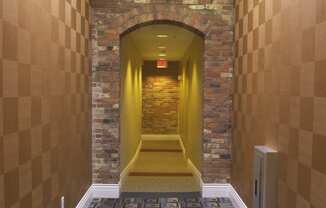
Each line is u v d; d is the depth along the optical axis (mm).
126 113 6531
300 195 2588
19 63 2402
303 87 2562
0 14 2111
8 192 2244
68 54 3701
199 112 5895
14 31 2316
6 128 2209
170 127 12227
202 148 5230
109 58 5020
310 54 2449
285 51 2924
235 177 4773
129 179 6250
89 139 4867
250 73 4035
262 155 3129
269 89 3342
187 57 8617
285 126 2914
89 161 4891
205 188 5117
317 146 2328
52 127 3160
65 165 3615
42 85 2875
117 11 4965
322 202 2248
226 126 5109
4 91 2176
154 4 4949
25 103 2516
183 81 10172
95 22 4980
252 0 3961
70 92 3789
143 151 9594
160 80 12234
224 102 5094
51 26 3107
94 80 5027
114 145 5078
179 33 6500
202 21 4996
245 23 4285
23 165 2490
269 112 3334
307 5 2504
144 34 6652
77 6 4102
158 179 6258
